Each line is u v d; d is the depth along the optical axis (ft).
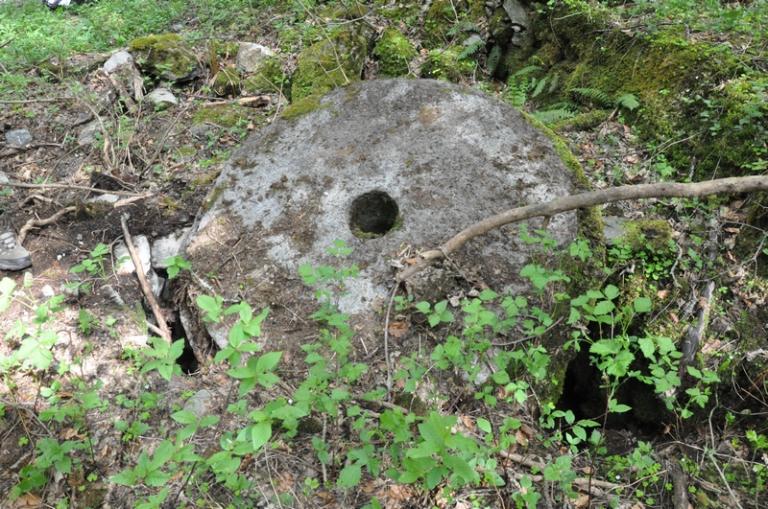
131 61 17.26
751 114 11.87
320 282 10.00
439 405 8.82
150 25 21.50
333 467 8.05
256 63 17.67
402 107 11.50
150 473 5.71
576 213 10.37
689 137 12.73
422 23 18.90
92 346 9.80
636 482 8.45
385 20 19.13
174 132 15.43
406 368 8.55
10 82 17.33
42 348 8.14
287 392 9.01
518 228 10.18
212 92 17.08
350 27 18.02
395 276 9.79
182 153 14.67
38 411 8.91
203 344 10.22
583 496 8.08
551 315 9.62
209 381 9.50
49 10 25.49
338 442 8.20
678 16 14.94
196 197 12.85
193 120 15.80
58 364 9.60
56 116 16.10
